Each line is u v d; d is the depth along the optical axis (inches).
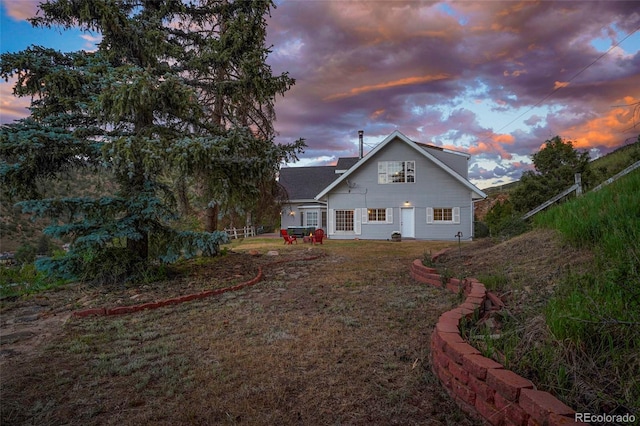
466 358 103.2
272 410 107.2
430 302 218.7
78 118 316.2
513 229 374.9
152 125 319.6
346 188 904.3
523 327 126.4
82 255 304.5
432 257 344.5
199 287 293.4
